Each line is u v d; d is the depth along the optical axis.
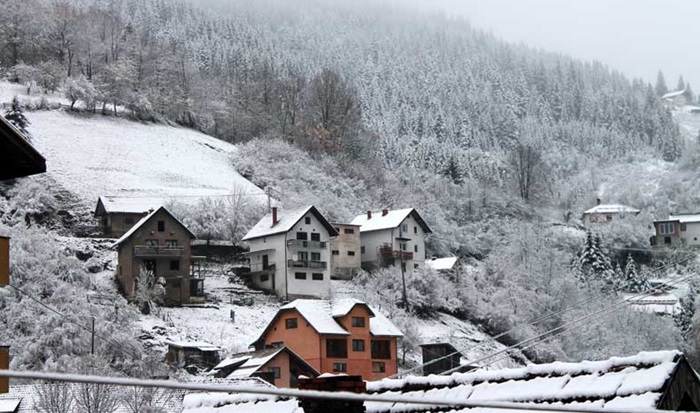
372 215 136.00
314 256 120.25
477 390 17.59
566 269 123.25
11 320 82.00
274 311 111.06
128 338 83.00
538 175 199.50
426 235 147.12
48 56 198.75
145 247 108.31
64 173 142.38
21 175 16.12
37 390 44.78
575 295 116.38
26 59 197.38
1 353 18.23
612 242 168.62
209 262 124.88
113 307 93.44
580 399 16.00
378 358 88.81
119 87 179.50
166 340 91.94
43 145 151.75
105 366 71.19
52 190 135.62
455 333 110.56
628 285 137.00
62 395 43.59
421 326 110.94
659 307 121.44
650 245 174.25
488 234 161.88
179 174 155.25
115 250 119.06
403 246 131.00
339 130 194.00
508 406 10.35
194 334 96.94
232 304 110.81
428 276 118.06
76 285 96.88
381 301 113.00
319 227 121.50
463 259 150.75
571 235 162.75
